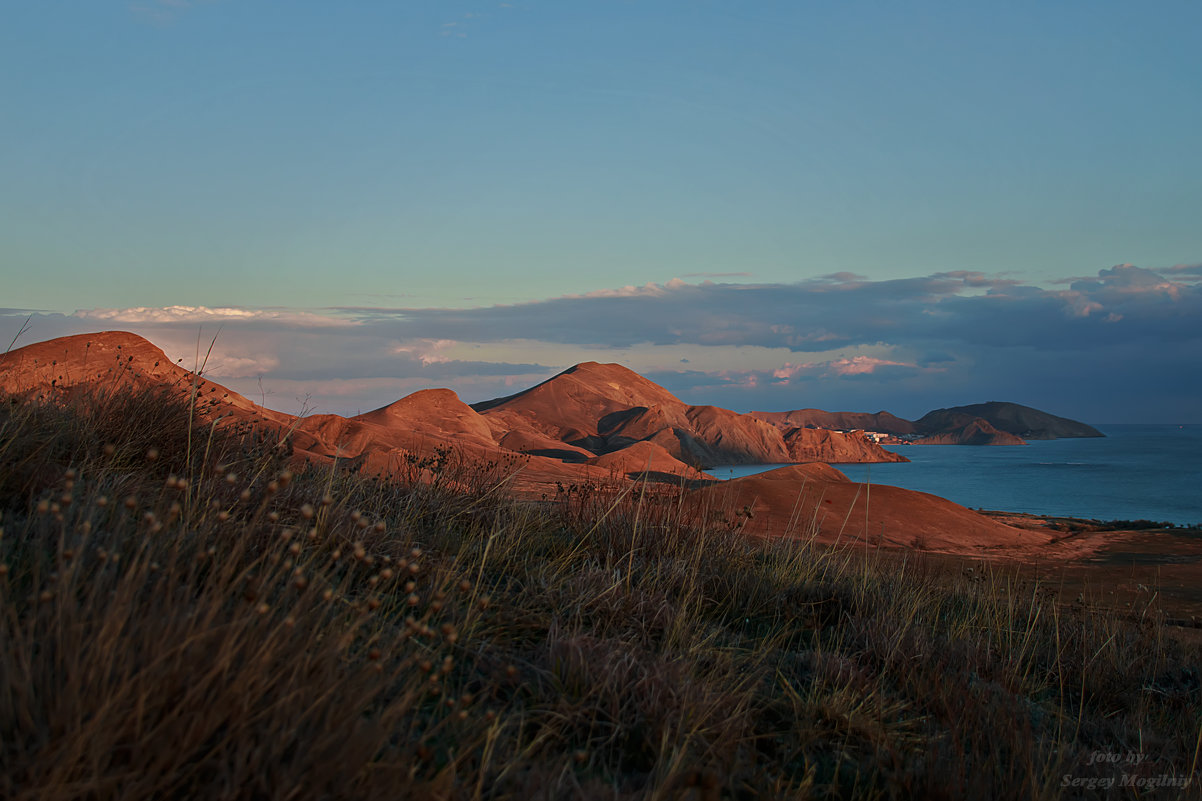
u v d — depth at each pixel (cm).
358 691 290
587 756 341
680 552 693
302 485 597
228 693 246
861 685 485
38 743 222
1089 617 835
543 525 725
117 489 457
